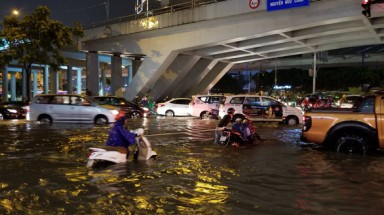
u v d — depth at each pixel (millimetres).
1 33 27344
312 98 32031
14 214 5391
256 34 28906
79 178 7590
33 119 19969
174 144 12625
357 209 5621
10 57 27953
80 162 9273
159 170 8367
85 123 19656
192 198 6215
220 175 7898
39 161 9398
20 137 14141
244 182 7297
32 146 11922
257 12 28141
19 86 81625
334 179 7523
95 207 5723
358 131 10125
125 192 6570
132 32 35438
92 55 39812
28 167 8664
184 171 8281
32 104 20109
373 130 9781
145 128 18328
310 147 11891
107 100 25719
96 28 37938
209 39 31250
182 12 32062
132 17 37562
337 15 25000
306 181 7367
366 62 65062
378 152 10570
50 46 28453
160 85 37375
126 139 9367
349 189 6766
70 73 60844
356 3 24109
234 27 29812
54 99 20047
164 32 33750
